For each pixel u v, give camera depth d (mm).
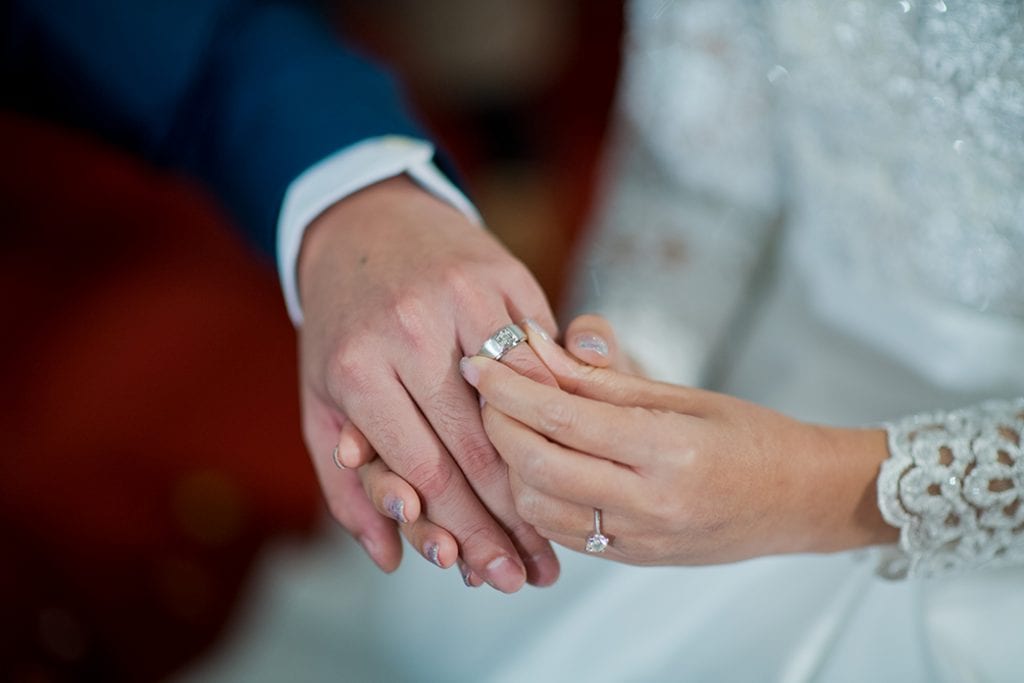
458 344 642
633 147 880
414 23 1751
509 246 1648
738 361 866
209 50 814
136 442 1225
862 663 720
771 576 762
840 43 730
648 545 605
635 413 585
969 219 728
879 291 782
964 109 699
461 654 815
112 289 1397
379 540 679
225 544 1230
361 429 648
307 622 964
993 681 708
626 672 752
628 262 865
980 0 677
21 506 1181
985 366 758
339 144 755
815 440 626
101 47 820
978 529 646
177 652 1254
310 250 722
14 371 1275
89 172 1460
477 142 1797
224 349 1340
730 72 807
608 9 1797
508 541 641
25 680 1218
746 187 838
